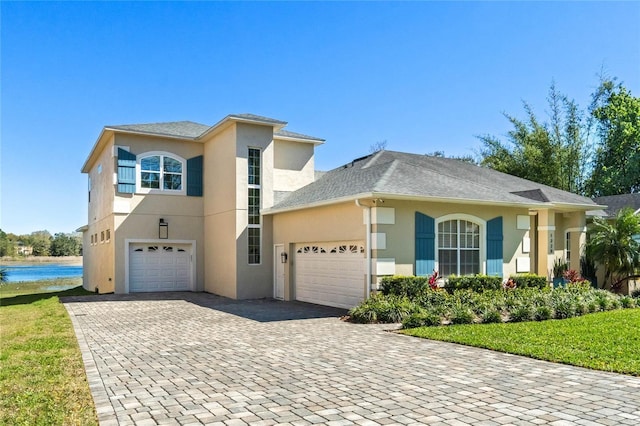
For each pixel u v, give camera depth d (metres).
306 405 5.33
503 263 15.45
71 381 6.45
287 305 15.72
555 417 4.88
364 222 13.61
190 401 5.52
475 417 4.90
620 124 32.47
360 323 11.50
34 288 31.62
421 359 7.56
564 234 19.25
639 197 22.78
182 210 20.81
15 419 4.93
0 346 9.01
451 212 14.54
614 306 13.29
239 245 18.00
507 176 21.77
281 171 20.66
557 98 33.62
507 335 9.21
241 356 7.94
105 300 17.30
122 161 19.64
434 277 13.52
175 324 11.63
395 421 4.81
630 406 5.20
